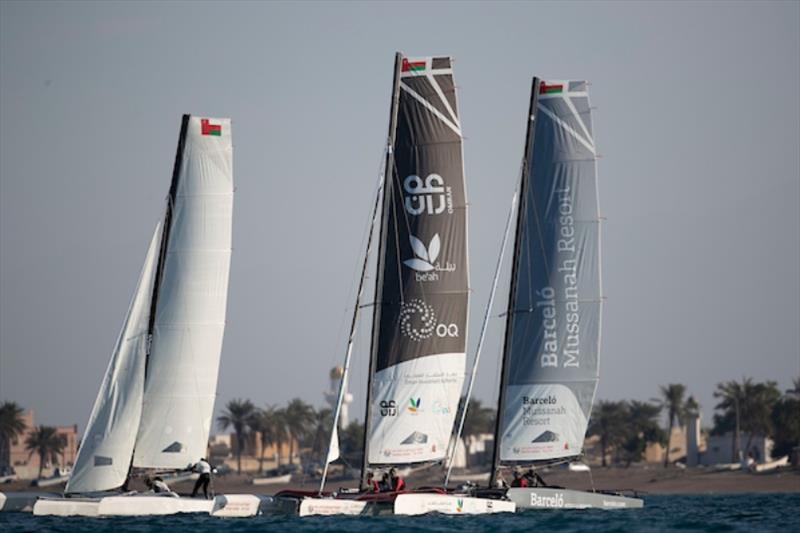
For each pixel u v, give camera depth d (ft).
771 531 585.22
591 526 603.26
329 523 613.93
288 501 655.35
